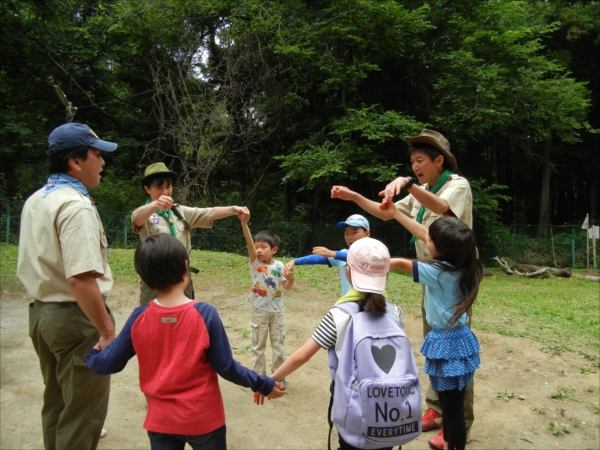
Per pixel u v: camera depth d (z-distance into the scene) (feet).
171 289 6.96
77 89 57.77
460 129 48.80
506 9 50.80
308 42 45.91
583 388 14.66
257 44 48.70
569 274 51.26
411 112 55.62
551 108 51.44
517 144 62.75
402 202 11.93
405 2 51.60
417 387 7.21
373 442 6.96
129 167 59.41
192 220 12.07
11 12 50.08
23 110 57.67
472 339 9.24
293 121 52.85
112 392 13.43
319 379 14.67
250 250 13.28
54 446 8.75
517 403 13.61
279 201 61.77
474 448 11.24
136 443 10.85
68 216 7.51
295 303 23.32
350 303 7.70
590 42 70.90
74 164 8.04
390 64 52.95
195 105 49.34
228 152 52.85
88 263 7.34
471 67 47.16
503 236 58.95
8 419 11.89
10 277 26.55
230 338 17.90
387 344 7.25
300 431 11.68
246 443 11.08
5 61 53.93
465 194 10.02
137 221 10.41
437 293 9.02
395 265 8.91
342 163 43.55
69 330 7.83
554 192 88.33
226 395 13.50
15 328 18.84
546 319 23.38
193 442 6.86
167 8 50.85
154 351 6.76
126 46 57.16
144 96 59.16
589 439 11.89
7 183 51.24
